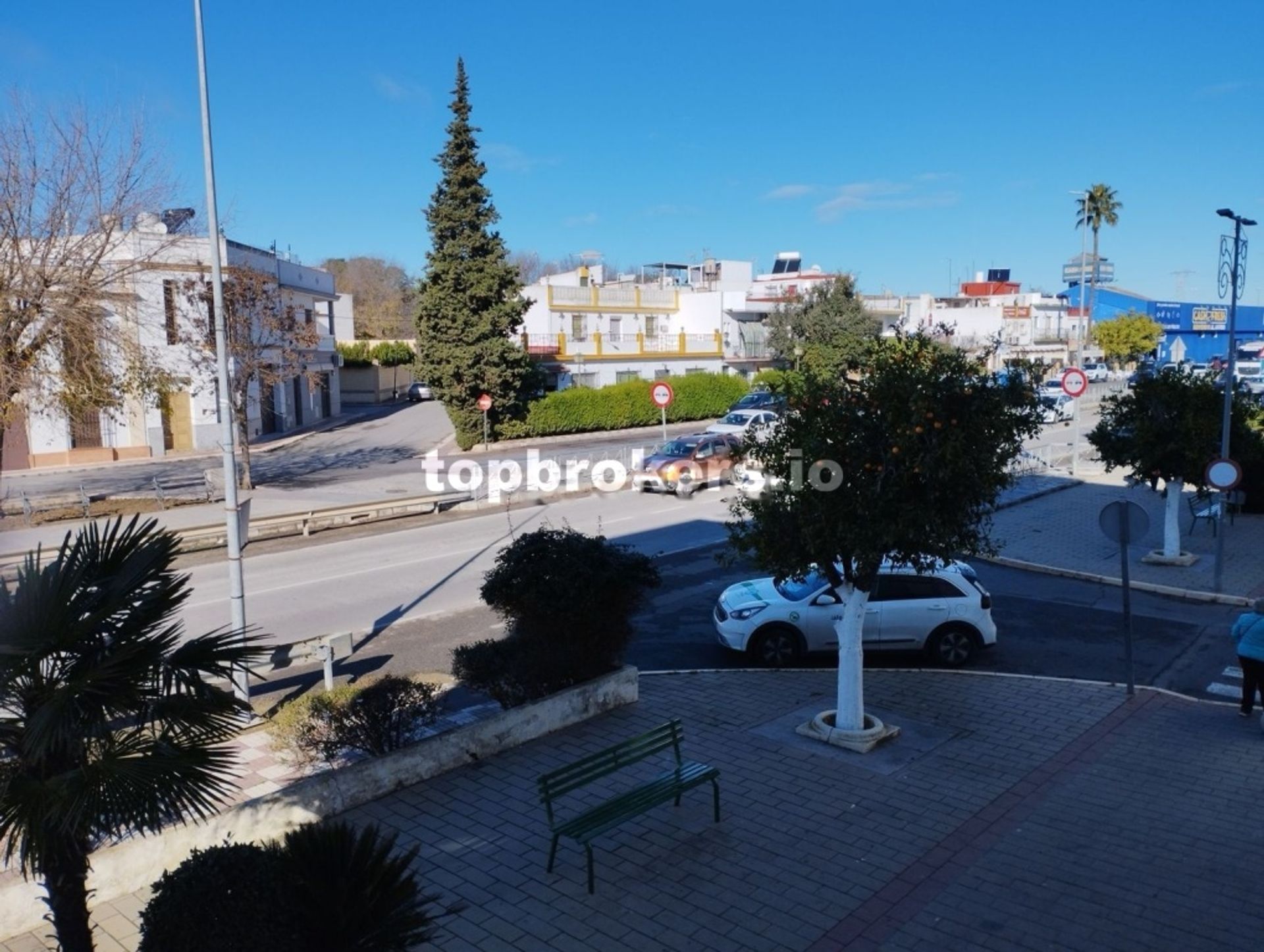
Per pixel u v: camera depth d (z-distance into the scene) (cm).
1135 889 693
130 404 3425
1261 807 822
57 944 603
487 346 3784
